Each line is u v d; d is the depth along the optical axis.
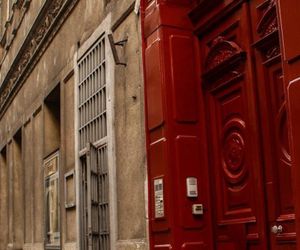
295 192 3.40
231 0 4.84
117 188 6.49
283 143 4.20
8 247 13.42
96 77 7.35
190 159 5.10
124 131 6.38
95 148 7.18
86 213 7.48
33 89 11.28
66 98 8.81
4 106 14.67
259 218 4.41
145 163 5.74
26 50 11.85
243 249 4.59
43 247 9.85
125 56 6.42
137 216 5.90
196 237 4.98
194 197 5.05
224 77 4.96
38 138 10.78
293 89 3.47
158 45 5.24
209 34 5.18
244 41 4.69
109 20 6.96
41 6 10.17
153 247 5.23
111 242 6.47
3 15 15.84
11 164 13.41
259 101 4.50
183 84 5.21
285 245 4.11
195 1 5.33
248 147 4.60
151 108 5.33
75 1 8.36
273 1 4.31
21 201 12.45
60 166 8.89
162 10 5.30
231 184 4.83
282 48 3.60
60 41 9.22
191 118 5.18
